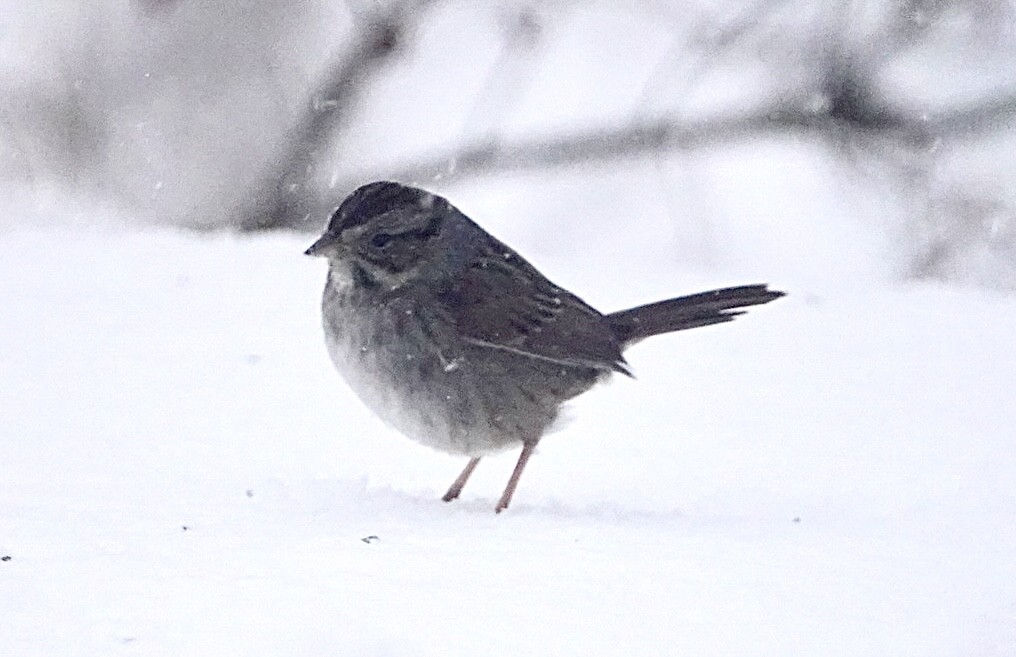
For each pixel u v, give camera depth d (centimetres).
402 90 2208
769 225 2092
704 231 2025
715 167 2166
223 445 1034
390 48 2100
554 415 1033
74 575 720
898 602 717
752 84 2152
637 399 1222
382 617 665
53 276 1520
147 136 2005
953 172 2030
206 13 2041
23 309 1396
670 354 1362
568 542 812
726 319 1083
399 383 1009
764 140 2134
